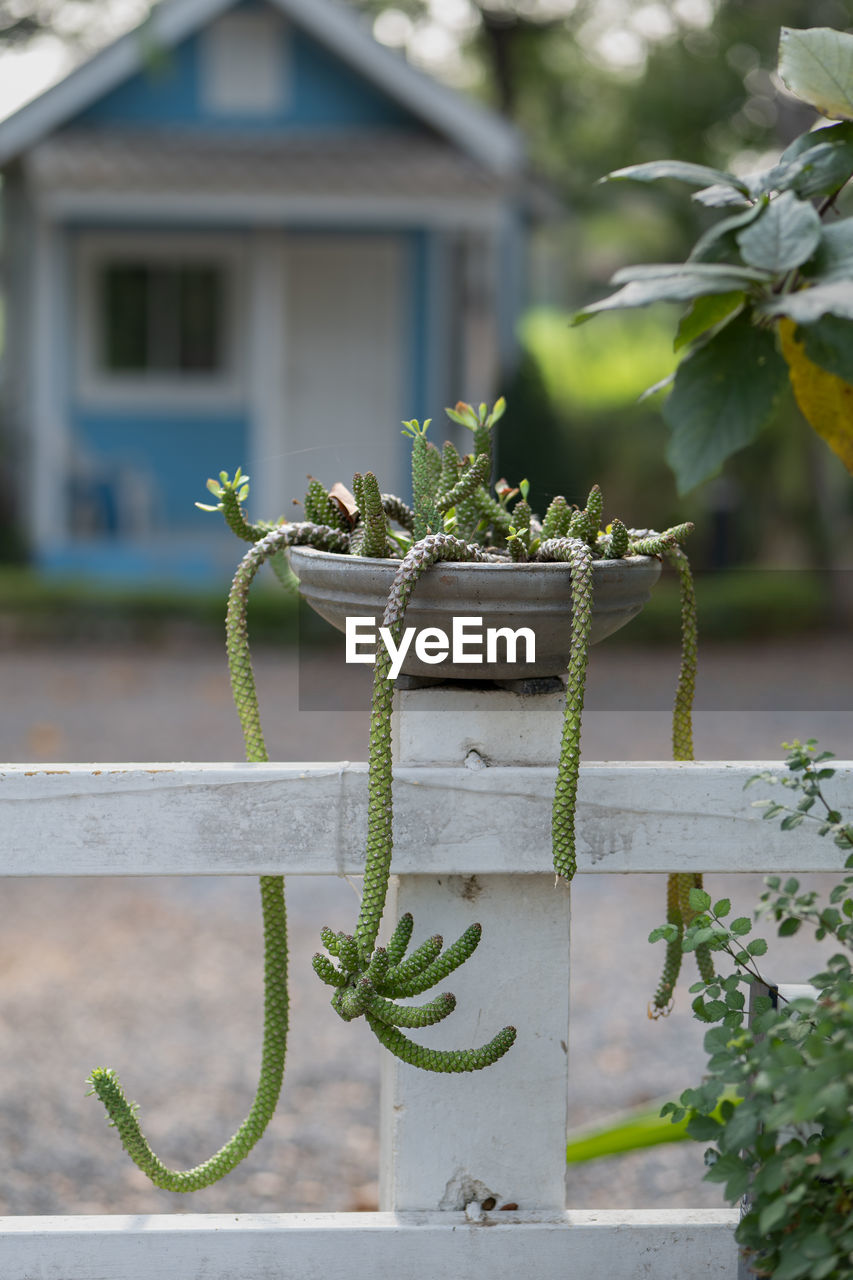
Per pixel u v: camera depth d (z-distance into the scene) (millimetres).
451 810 1176
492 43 13742
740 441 1205
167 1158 2588
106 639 8836
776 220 1169
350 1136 2713
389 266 11250
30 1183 2480
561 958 1226
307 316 11305
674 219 11273
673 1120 1120
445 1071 1036
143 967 3590
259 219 10367
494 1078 1229
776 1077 912
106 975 3529
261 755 1188
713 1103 1025
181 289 10852
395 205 10359
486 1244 1196
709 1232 1207
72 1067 2990
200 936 3824
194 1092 2879
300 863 1173
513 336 11156
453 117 10438
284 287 11258
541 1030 1229
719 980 1140
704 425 1212
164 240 10781
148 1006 3332
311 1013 3328
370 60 10422
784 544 9812
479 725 1206
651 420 9617
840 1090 871
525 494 1266
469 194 10234
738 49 10773
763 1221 919
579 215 12125
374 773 1018
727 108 11000
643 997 3393
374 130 10875
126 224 10703
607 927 3902
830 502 9812
